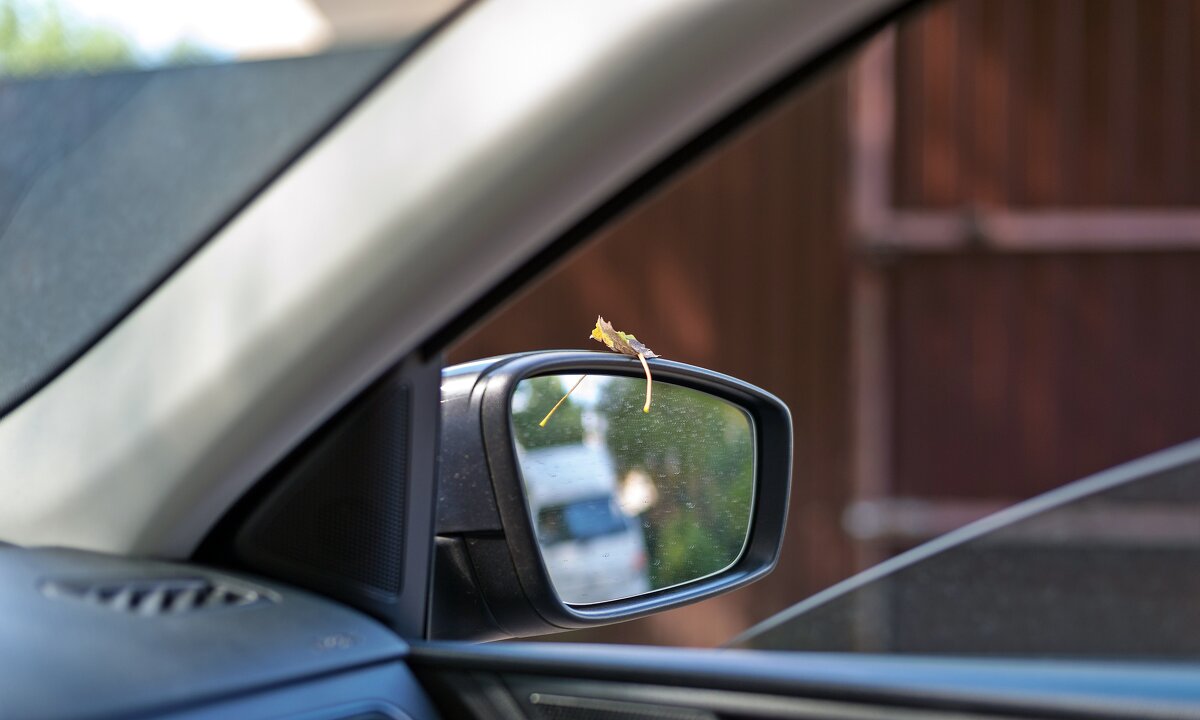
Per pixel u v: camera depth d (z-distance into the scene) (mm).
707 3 974
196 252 1061
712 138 1005
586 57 989
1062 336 4816
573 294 4777
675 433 1216
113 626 960
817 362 4777
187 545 1061
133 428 1050
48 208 1115
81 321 1079
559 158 993
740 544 1235
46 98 1158
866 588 1230
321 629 1021
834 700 1022
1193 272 4762
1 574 988
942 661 1036
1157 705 982
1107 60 4750
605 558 1165
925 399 4863
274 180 1048
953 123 4793
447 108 1012
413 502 1069
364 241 1016
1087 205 4785
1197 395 4785
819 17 968
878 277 4836
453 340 1054
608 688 1055
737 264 4766
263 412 1032
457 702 1056
